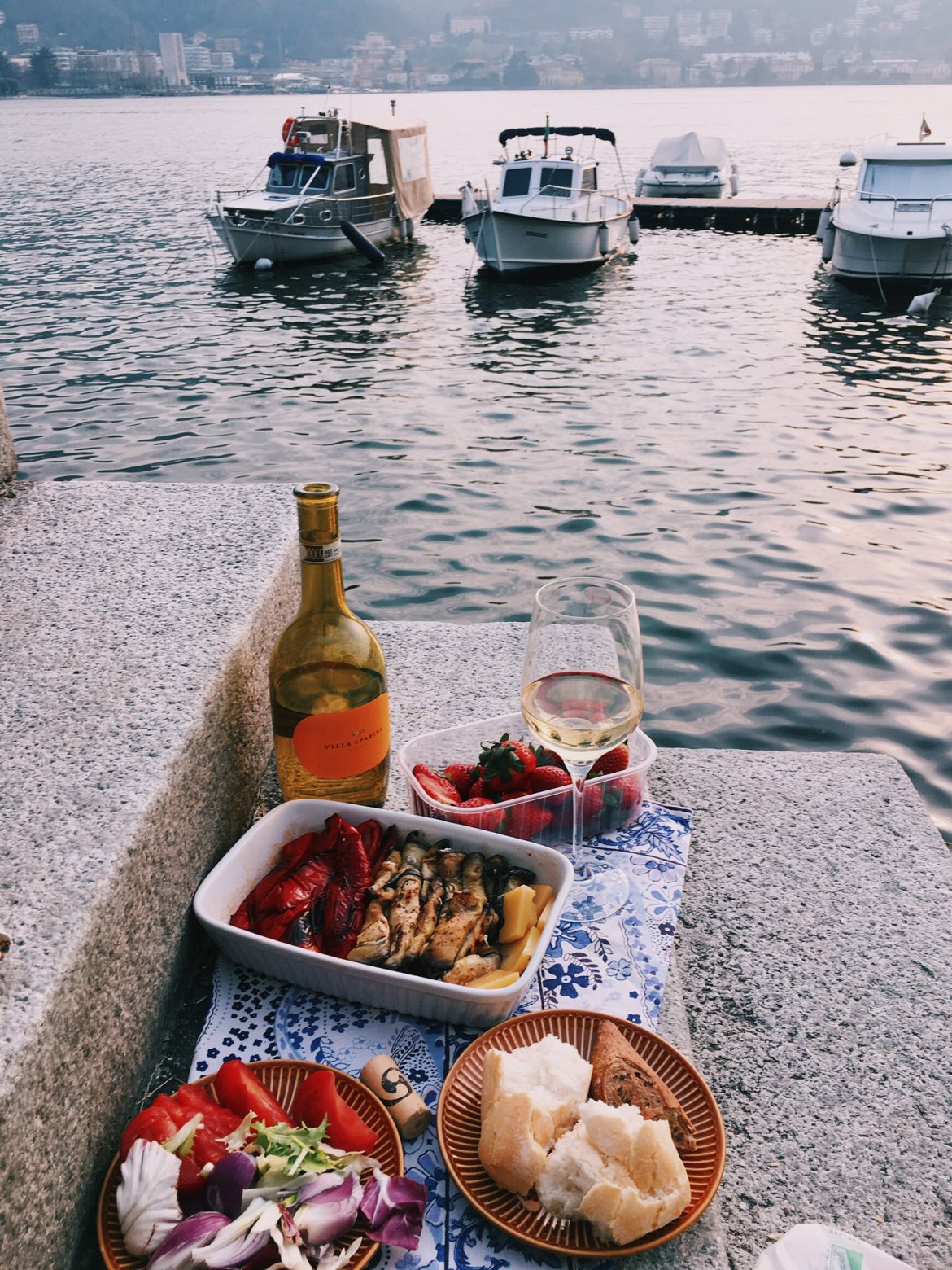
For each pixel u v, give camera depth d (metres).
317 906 1.54
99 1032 1.21
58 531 2.23
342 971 1.41
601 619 1.54
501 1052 1.26
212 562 2.06
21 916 1.18
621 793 1.81
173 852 1.47
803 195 35.41
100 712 1.57
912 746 5.85
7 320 19.16
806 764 2.21
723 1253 1.16
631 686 1.56
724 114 135.12
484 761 1.78
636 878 1.74
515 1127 1.17
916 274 19.86
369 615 7.76
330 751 1.68
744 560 8.45
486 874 1.56
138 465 11.62
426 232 29.28
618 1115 1.16
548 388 14.37
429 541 9.16
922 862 1.90
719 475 10.63
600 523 9.39
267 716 1.99
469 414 13.23
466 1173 1.19
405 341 17.48
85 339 17.73
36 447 12.34
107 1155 1.24
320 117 25.14
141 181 44.28
